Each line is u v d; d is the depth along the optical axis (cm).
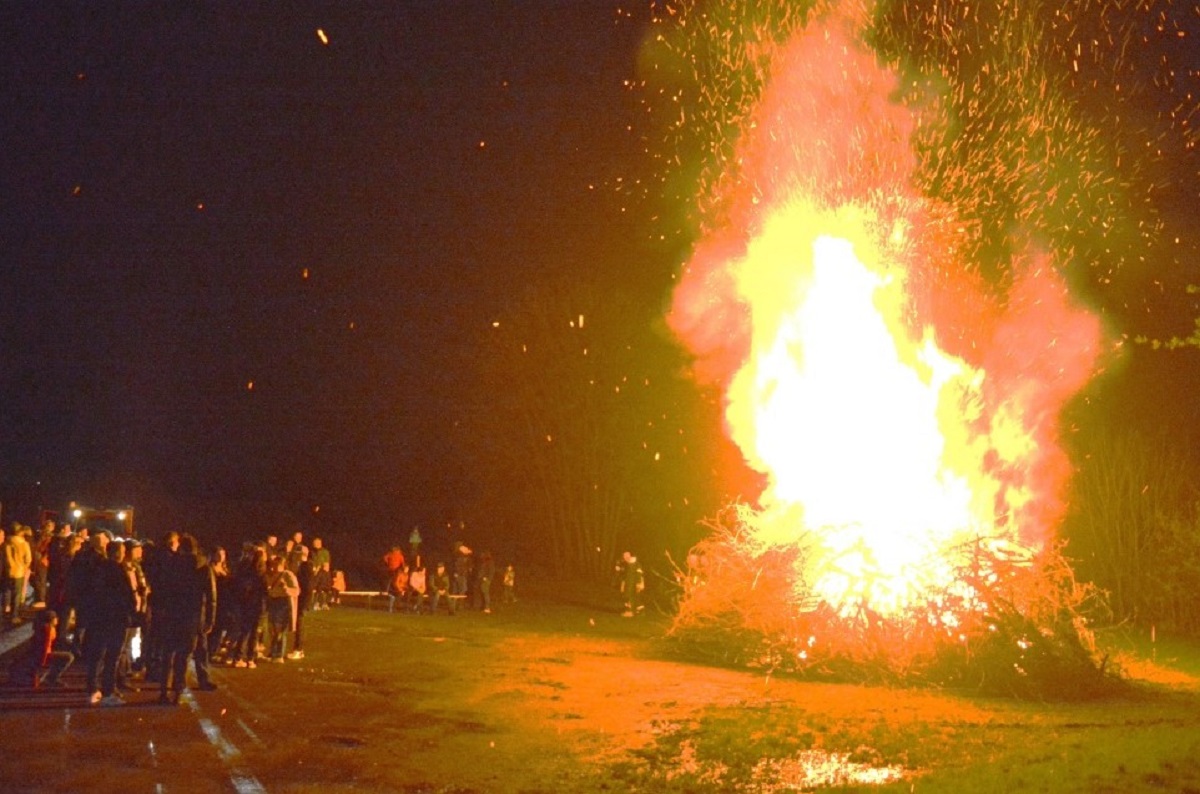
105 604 1299
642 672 1697
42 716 1218
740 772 1012
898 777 988
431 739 1144
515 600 3306
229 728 1174
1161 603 2752
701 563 2025
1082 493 3048
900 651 1633
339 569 4025
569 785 964
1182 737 1058
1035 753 1031
